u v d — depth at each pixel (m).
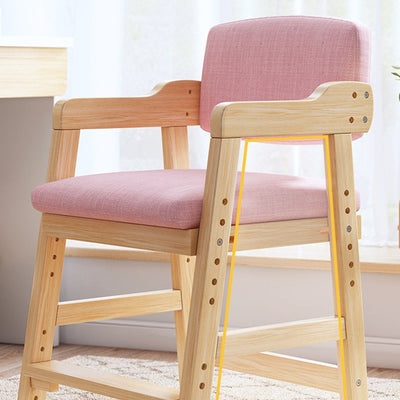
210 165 1.87
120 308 2.39
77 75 3.52
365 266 2.82
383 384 2.66
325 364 2.19
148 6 3.44
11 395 2.55
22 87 2.68
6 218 3.13
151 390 1.99
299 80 2.31
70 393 2.60
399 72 3.22
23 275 3.13
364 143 3.26
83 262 3.13
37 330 2.26
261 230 2.01
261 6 3.32
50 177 2.27
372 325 2.86
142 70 3.47
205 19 3.41
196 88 2.54
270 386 2.67
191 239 1.88
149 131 3.51
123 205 1.96
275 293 2.94
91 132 3.53
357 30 2.21
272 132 1.95
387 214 3.27
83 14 3.50
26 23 3.57
